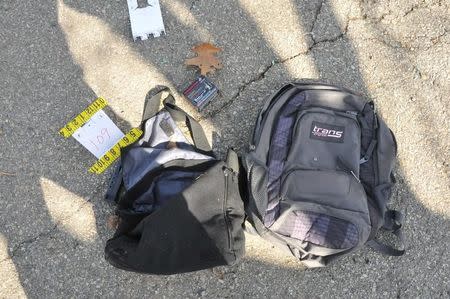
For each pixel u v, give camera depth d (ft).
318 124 5.08
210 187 4.85
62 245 5.22
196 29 5.61
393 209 5.49
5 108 5.35
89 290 5.19
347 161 5.03
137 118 5.43
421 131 5.65
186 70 5.55
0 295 5.12
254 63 5.61
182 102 5.49
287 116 5.19
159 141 5.23
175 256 4.78
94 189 5.30
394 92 5.69
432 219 5.54
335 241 4.88
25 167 5.28
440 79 5.71
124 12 5.57
